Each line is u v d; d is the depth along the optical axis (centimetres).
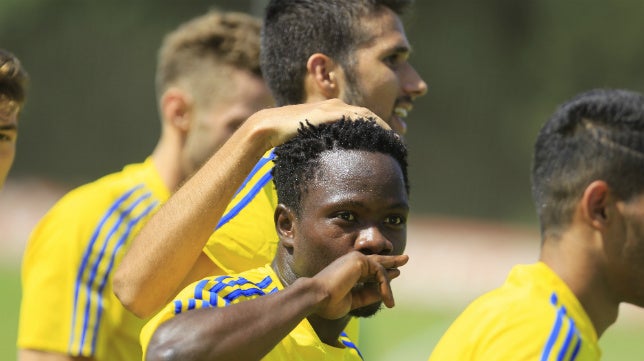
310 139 1052
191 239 1148
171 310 994
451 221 10394
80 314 1664
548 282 1212
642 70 11400
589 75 11462
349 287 979
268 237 1285
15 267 6988
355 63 1378
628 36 11344
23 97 1407
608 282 1223
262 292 1055
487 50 11600
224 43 1823
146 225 1170
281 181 1070
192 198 1149
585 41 11431
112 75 11512
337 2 1383
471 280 7706
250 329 944
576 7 11444
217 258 1265
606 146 1213
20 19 11600
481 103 11481
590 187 1212
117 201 1733
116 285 1172
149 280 1155
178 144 1834
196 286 1029
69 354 1656
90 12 11606
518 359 1123
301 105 1136
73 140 11438
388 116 1398
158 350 948
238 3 11006
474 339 1153
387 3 1405
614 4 11369
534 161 1277
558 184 1233
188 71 1841
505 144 11338
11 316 4891
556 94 11425
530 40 11575
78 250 1688
